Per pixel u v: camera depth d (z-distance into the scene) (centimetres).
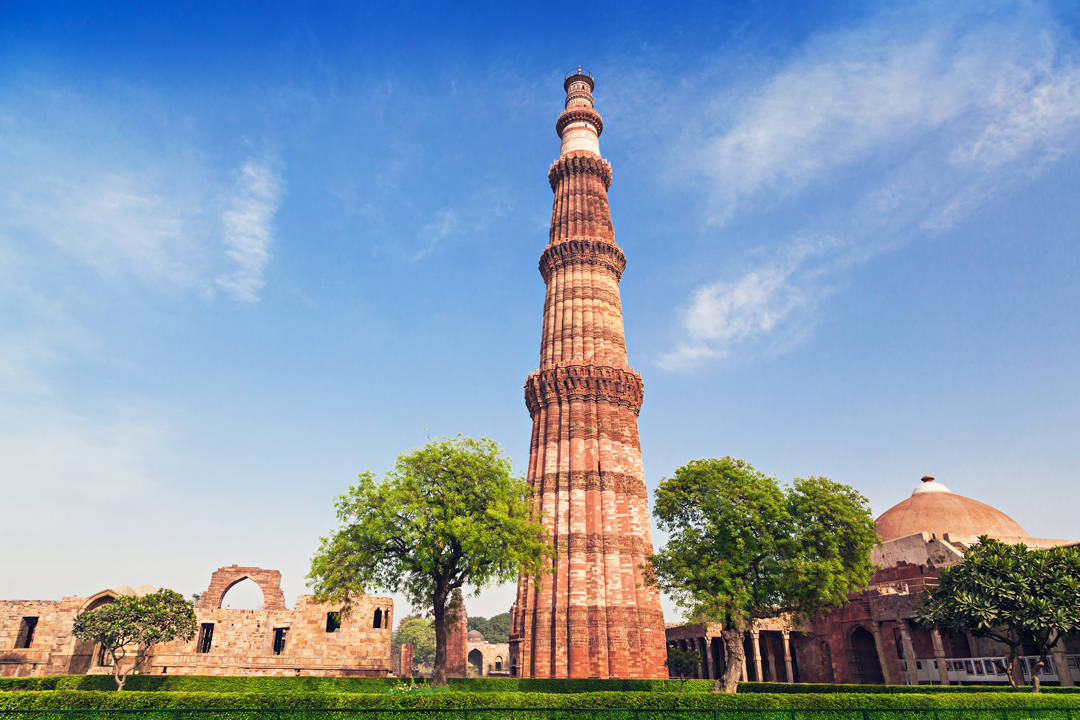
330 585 4009
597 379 6562
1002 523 6278
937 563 5516
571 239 7438
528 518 4603
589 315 7050
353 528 4062
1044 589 3759
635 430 6650
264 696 2823
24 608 5916
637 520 6156
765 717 2875
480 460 4334
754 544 4191
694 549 4328
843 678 5747
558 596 5706
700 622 4272
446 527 3972
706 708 2888
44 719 2778
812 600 4281
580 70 8856
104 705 2828
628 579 5812
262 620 6000
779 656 6994
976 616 3766
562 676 5428
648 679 5078
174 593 4956
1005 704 3089
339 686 4616
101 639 4691
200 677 4638
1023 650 4719
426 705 2789
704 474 4456
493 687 4697
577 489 6088
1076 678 4112
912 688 4084
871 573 4462
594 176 8044
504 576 4147
